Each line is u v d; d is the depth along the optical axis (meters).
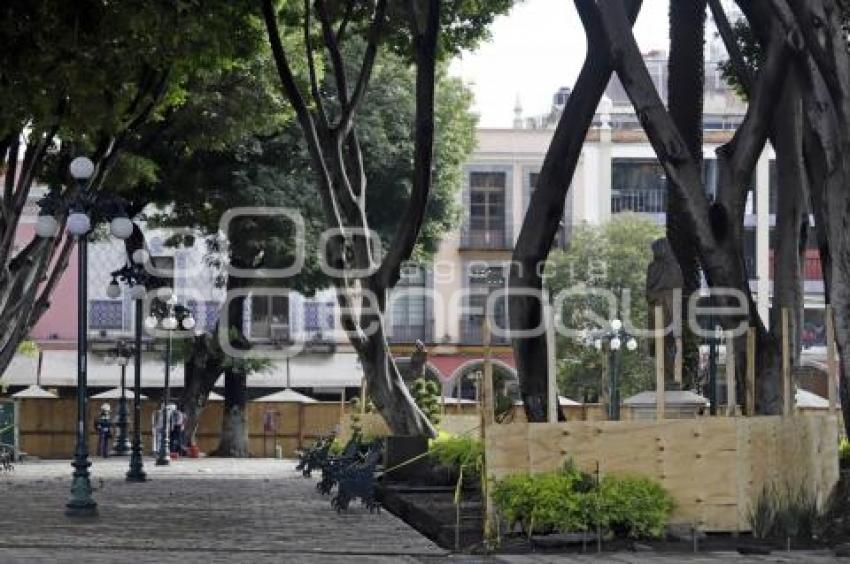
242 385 53.50
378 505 23.64
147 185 43.34
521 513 17.47
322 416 57.69
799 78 19.45
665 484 17.91
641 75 21.42
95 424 56.00
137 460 33.62
